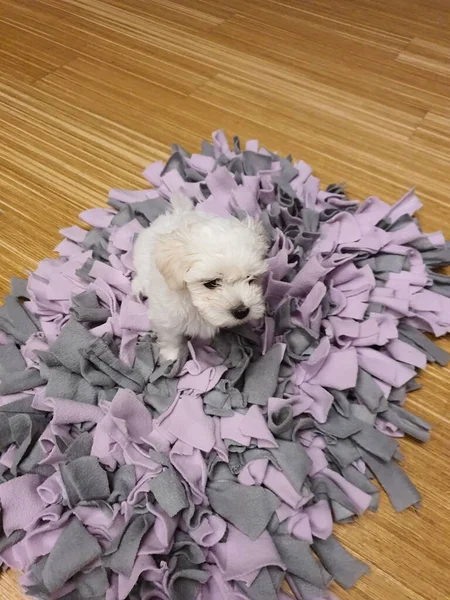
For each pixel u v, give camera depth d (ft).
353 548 1.46
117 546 1.37
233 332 1.80
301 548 1.40
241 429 1.56
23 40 3.18
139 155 2.55
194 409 1.62
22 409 1.62
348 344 1.80
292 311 1.85
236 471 1.53
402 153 2.57
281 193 2.20
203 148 2.48
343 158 2.55
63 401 1.59
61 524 1.43
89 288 1.90
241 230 1.49
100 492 1.46
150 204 2.16
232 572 1.34
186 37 3.22
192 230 1.48
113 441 1.54
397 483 1.55
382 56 3.10
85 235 2.14
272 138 2.65
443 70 3.02
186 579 1.35
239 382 1.71
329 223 2.12
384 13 3.42
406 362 1.80
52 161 2.50
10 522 1.42
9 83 2.91
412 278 1.99
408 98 2.85
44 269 2.02
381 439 1.61
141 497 1.47
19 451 1.53
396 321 1.89
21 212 2.29
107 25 3.31
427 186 2.42
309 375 1.72
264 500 1.46
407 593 1.39
